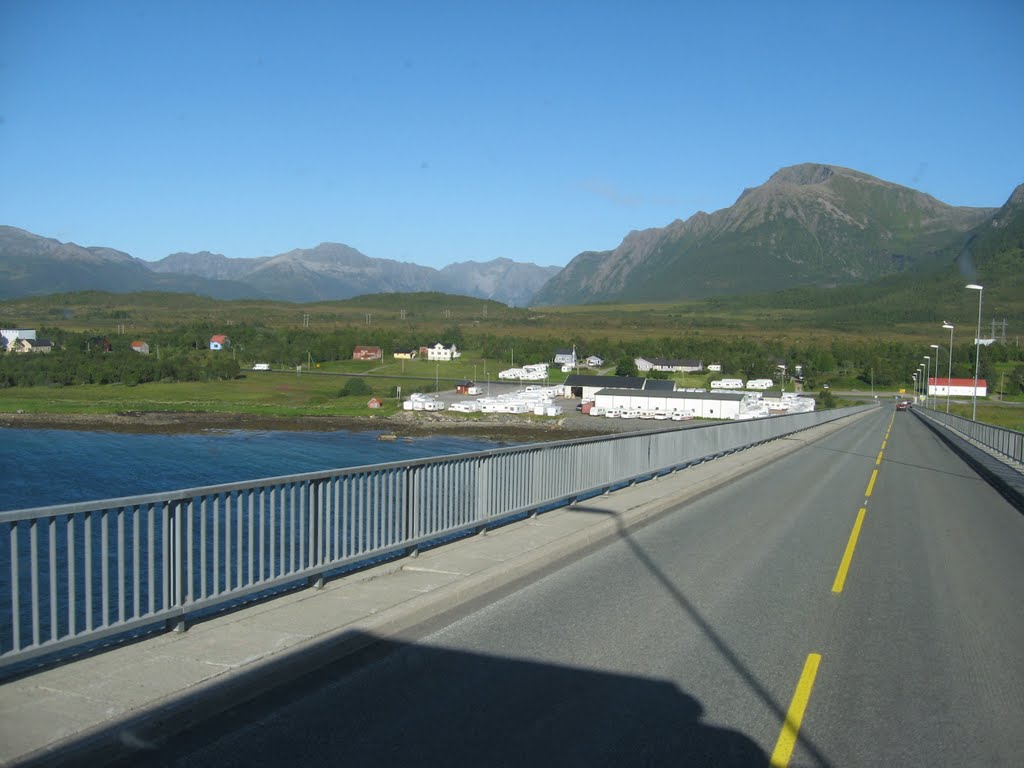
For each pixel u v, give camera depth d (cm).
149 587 663
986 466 2706
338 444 6575
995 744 526
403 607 780
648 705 579
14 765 447
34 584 585
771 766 489
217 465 4947
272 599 802
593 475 1543
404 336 18212
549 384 12950
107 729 495
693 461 2289
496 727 536
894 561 1134
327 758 488
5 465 4666
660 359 15262
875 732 541
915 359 15725
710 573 1023
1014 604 899
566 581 959
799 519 1504
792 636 758
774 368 15050
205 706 550
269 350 14575
